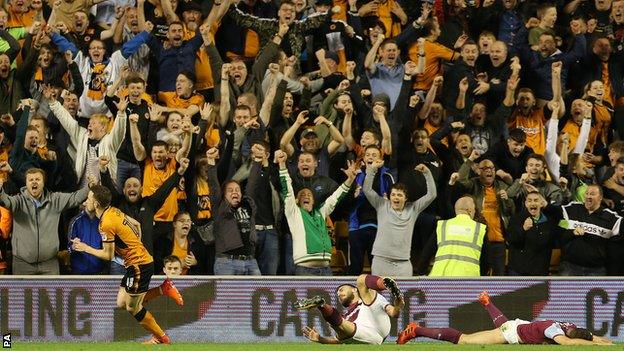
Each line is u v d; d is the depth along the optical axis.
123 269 40.53
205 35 46.62
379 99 44.88
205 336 38.97
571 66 50.88
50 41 47.38
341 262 43.94
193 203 42.12
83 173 43.00
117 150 42.78
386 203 41.44
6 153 44.16
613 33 53.38
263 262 41.50
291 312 39.16
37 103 46.22
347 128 44.78
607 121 49.94
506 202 43.47
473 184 43.84
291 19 48.44
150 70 48.53
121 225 32.72
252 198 41.28
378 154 41.59
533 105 48.25
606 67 51.34
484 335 34.31
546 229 41.88
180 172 41.59
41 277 38.62
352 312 34.50
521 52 50.56
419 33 50.22
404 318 39.56
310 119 46.97
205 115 43.34
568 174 46.22
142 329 38.81
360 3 53.66
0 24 47.47
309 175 42.22
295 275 40.75
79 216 40.41
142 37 47.81
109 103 45.44
